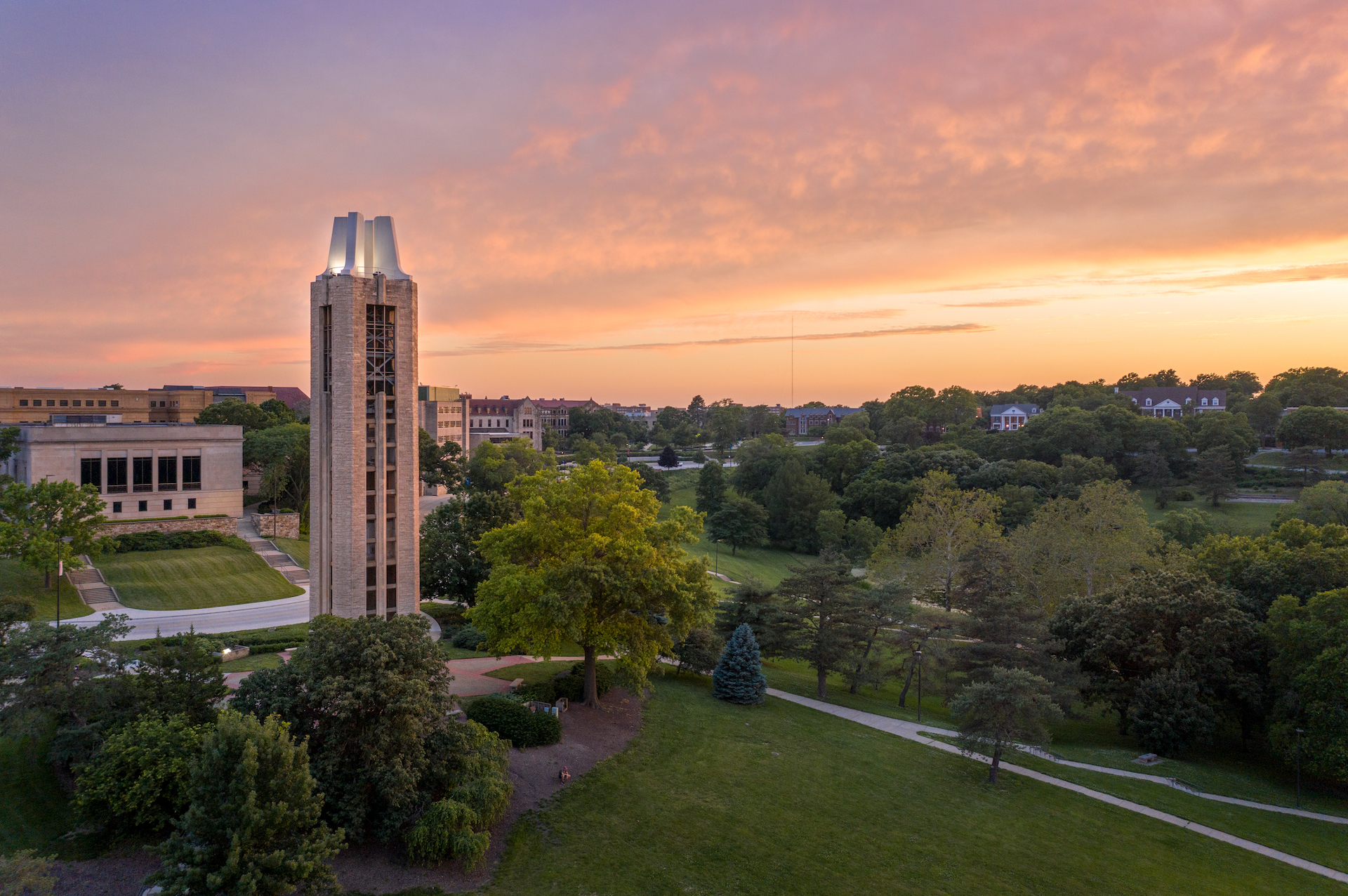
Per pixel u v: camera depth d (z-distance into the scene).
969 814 38.69
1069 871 33.91
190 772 26.75
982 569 60.44
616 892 28.81
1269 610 49.34
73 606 62.53
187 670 33.09
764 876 31.12
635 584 44.50
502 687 49.34
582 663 51.09
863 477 139.38
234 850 23.27
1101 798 41.59
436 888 27.73
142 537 77.81
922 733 51.12
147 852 27.67
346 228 49.34
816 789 39.62
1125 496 77.31
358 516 47.69
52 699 30.44
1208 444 147.50
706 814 35.56
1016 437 153.12
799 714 52.62
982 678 51.56
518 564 49.09
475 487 127.00
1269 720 47.00
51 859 26.30
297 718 30.14
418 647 32.47
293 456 91.81
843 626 58.72
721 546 129.75
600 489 48.94
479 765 32.47
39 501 60.38
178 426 85.31
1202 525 100.38
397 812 29.69
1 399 118.38
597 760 39.50
